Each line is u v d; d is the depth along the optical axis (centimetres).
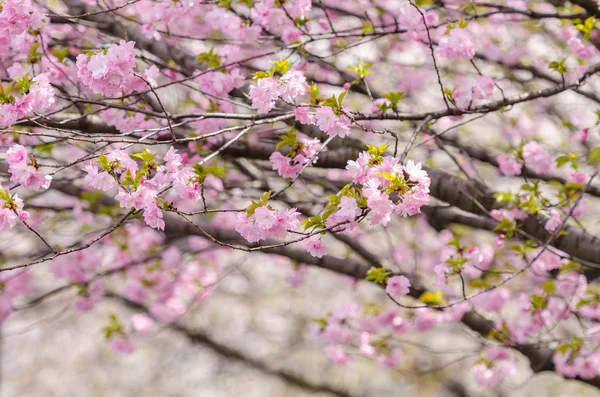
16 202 340
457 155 727
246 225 346
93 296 784
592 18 473
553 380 1288
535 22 664
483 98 450
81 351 1507
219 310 1329
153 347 1468
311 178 651
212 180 646
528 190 520
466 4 562
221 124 525
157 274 836
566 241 529
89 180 342
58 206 723
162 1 504
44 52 474
